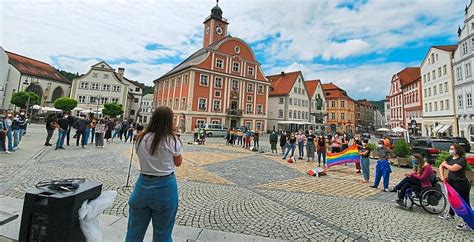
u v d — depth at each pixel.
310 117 63.03
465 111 34.28
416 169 6.41
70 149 13.84
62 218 2.52
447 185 5.25
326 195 7.31
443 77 39.31
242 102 47.97
